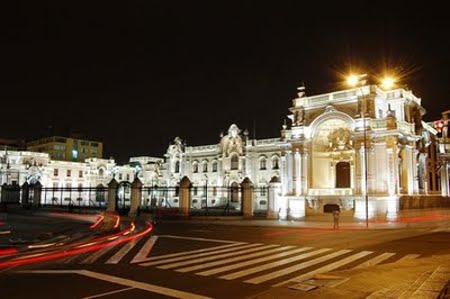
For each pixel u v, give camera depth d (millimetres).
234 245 19719
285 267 13477
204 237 23734
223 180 74750
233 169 73875
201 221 39062
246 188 43781
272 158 69625
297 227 32656
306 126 48812
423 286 9523
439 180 58219
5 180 80250
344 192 46312
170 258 15500
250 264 14102
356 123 44750
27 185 59312
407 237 23500
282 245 19734
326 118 47344
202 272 12617
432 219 42250
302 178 47938
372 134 43906
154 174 89062
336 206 45875
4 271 12906
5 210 51344
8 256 16141
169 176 83562
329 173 49500
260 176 70438
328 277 11289
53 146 96438
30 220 36688
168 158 84875
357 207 43406
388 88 49000
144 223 36000
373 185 43250
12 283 11125
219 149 76375
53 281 11352
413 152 47719
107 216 42688
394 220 40094
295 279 11477
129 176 97375
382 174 43062
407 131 47281
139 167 93812
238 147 73438
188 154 81438
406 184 45281
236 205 71188
